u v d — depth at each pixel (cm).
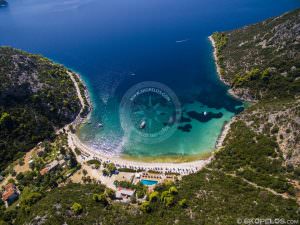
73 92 18162
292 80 15638
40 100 16100
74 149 14225
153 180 11900
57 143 14588
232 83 17438
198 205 9275
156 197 10262
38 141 14750
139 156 13488
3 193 11844
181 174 12081
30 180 12362
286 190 9419
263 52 18425
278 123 12412
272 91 15725
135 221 9256
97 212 9738
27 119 15112
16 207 11081
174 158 13162
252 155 11606
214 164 12056
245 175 10619
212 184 10362
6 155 13762
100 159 13475
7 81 15862
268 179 10112
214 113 15662
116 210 9925
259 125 13012
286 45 17612
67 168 12912
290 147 11156
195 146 13700
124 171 12569
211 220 8356
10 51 19112
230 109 15862
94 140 14775
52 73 19000
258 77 16638
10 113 14912
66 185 11919
